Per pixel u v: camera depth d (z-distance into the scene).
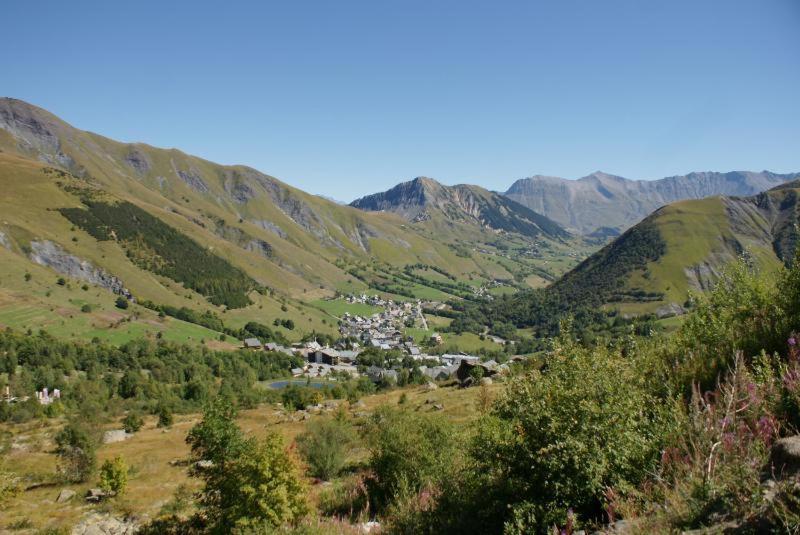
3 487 32.34
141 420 77.38
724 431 5.79
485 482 7.88
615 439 6.47
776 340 8.30
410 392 68.75
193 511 27.67
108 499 32.94
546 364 7.84
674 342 10.27
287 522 13.09
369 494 14.70
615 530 5.30
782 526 3.89
